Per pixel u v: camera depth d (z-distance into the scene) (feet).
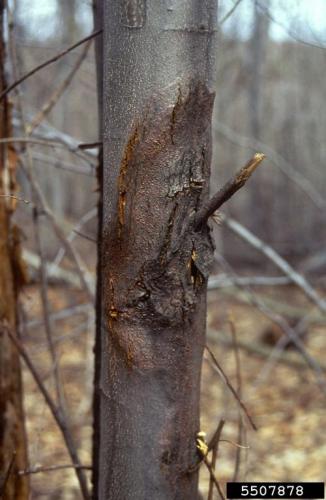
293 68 24.35
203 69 2.56
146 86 2.54
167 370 2.66
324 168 25.26
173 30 2.52
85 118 14.79
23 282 4.55
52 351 4.32
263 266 22.16
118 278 2.63
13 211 4.44
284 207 24.06
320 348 15.20
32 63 8.43
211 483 2.84
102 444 2.81
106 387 2.73
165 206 2.57
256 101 20.03
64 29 8.50
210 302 17.69
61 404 4.02
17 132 5.57
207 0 2.56
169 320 2.61
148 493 2.72
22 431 4.45
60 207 17.78
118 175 2.60
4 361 4.35
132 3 2.53
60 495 7.75
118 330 2.65
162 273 2.58
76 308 7.29
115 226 2.62
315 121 25.66
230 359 14.56
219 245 14.07
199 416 2.80
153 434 2.69
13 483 4.30
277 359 14.47
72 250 4.60
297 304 17.67
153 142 2.55
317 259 19.31
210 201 2.52
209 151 2.63
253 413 12.05
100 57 3.20
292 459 10.11
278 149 25.13
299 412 12.01
